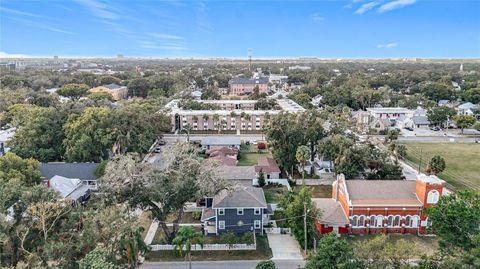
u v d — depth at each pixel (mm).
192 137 122062
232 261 50625
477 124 133250
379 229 57719
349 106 179250
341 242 38312
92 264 34562
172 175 53031
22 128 89250
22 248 38094
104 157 89250
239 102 166125
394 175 73625
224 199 57875
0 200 39812
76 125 84938
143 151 96500
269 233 58625
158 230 59438
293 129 83125
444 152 108125
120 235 41406
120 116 91000
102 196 50125
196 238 47531
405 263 40844
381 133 135750
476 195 43844
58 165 77188
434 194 56219
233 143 110812
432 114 144375
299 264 49688
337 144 78500
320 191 76438
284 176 86375
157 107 138750
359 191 58781
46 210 39594
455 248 42125
